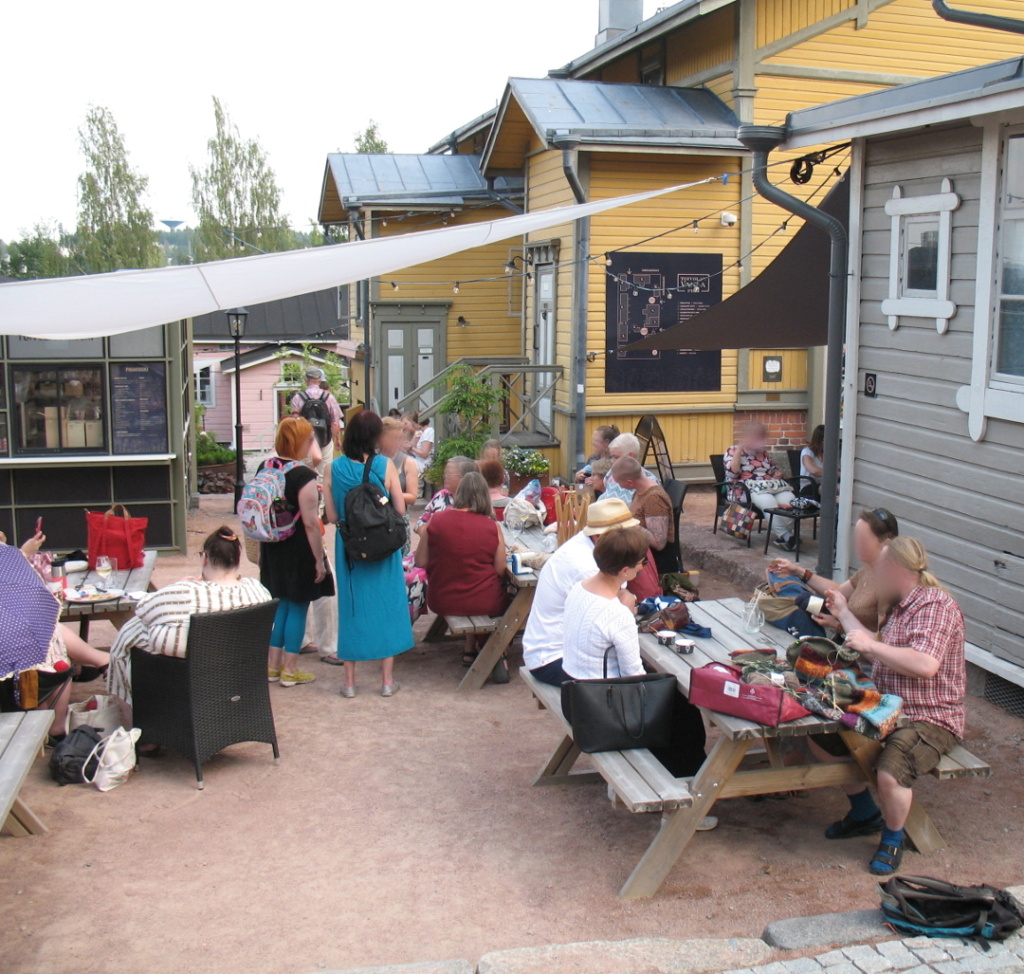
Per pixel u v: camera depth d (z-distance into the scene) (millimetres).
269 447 26109
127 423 9312
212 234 45156
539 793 4715
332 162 16938
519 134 13797
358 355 18281
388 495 5848
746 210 12055
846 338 6664
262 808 4566
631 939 3367
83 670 5738
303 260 5293
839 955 3215
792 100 11969
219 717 4840
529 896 3812
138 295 5094
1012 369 5363
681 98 12367
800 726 3711
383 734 5441
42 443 9211
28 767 3812
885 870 3875
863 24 12039
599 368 12086
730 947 3293
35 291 4820
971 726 5301
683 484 6730
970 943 3281
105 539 6469
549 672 4773
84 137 46562
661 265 12023
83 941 3516
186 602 4820
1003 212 5352
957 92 5250
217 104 45531
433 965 3215
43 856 4105
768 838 4219
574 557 4812
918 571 3998
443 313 16875
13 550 3982
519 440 12633
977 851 4039
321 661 6734
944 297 5781
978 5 12461
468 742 5332
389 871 4012
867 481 6578
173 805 4586
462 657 6797
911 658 3836
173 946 3492
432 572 6273
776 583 4934
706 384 12359
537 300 13836
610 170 11773
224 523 11391
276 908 3740
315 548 6070
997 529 5492
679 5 11617
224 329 29438
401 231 16359
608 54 13633
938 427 5906
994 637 5543
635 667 4223
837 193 7613
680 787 3686
